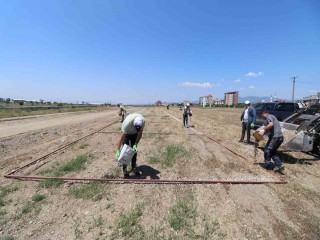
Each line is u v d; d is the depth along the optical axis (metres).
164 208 4.84
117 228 4.08
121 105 19.53
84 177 6.49
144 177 6.55
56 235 3.89
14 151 9.63
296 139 8.08
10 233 3.93
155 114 39.25
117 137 13.35
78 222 4.27
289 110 14.05
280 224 4.27
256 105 15.41
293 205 5.02
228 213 4.64
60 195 5.36
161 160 8.22
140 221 4.34
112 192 5.55
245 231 4.04
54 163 7.89
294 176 6.89
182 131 16.14
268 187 5.99
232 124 22.12
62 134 14.46
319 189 5.93
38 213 4.58
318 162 8.42
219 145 11.42
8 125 19.27
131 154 6.20
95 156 8.90
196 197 5.37
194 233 3.93
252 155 9.39
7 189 5.61
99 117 30.08
